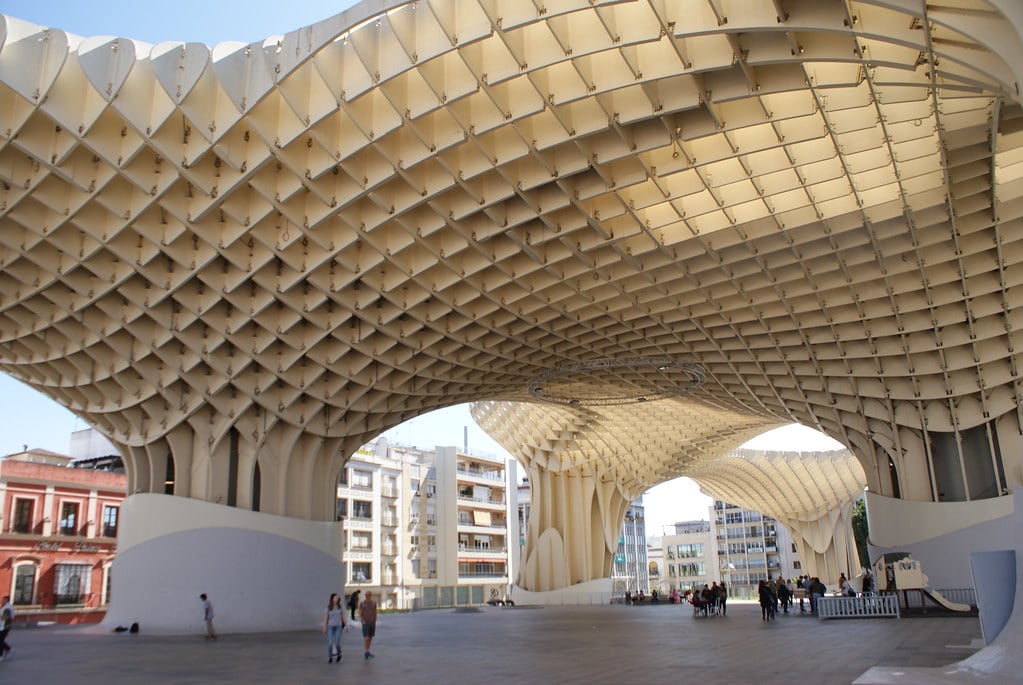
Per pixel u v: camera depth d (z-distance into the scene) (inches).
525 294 1074.1
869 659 592.7
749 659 627.5
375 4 704.4
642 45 684.1
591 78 701.9
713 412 1878.7
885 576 1270.9
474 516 3730.3
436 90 738.2
